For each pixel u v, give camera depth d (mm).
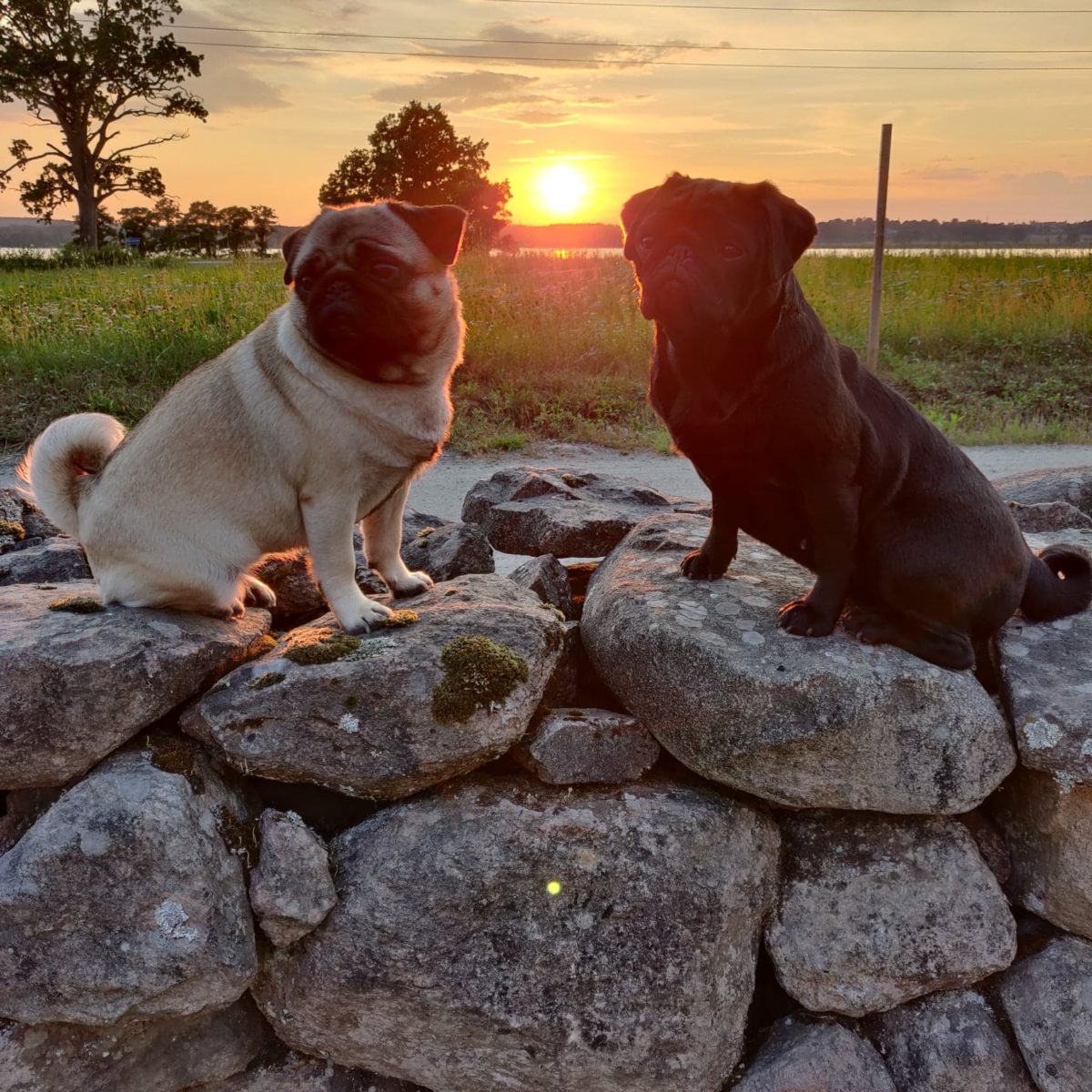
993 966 819
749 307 790
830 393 821
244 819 818
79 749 783
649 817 810
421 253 873
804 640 850
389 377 859
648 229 810
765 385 813
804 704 784
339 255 843
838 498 840
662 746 873
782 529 926
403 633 866
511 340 4195
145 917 735
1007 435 3533
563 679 963
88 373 3676
